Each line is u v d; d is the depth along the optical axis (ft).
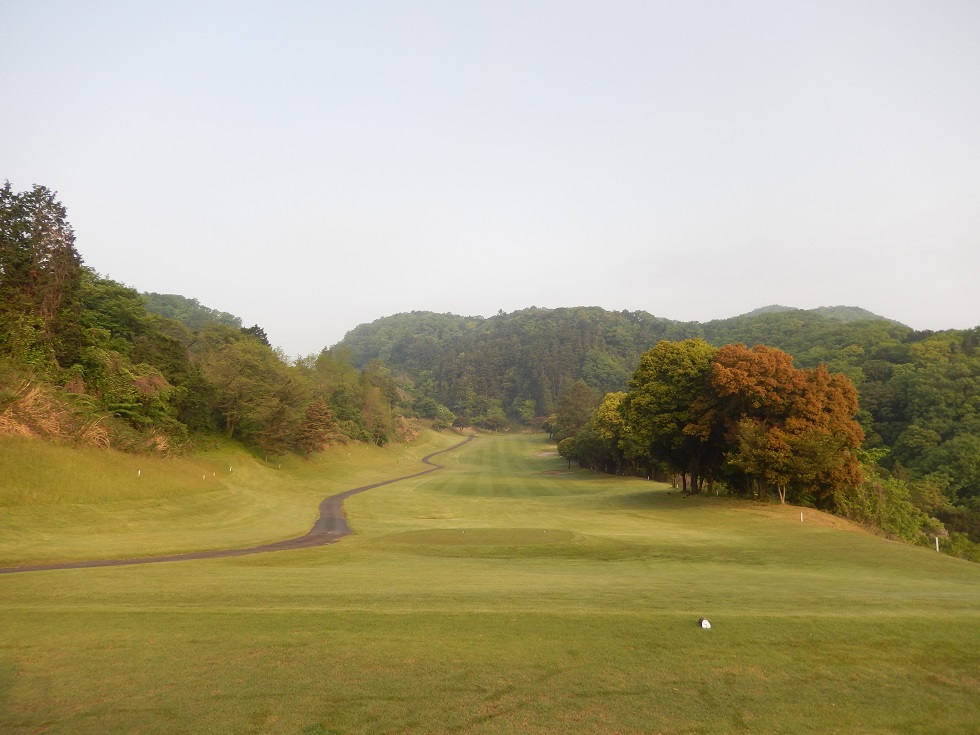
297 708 21.67
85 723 20.42
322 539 85.05
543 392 641.81
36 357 119.85
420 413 550.36
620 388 651.25
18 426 96.27
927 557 68.54
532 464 327.06
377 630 29.99
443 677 24.41
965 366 267.39
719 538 84.12
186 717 20.90
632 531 93.15
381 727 20.47
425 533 87.86
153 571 50.14
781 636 29.55
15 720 20.56
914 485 206.49
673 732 20.44
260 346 241.76
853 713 21.84
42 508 80.28
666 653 27.22
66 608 34.01
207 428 190.49
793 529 93.20
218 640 28.22
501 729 20.44
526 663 25.91
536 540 79.87
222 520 102.68
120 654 26.32
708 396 134.21
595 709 21.91
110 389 139.03
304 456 230.89
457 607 35.19
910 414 265.13
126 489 99.19
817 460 111.24
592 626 30.96
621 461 257.75
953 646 28.27
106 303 175.83
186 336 288.30
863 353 356.38
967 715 21.79
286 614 32.78
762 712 21.84
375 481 220.23
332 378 339.16
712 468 146.82
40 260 130.00
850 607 36.37
